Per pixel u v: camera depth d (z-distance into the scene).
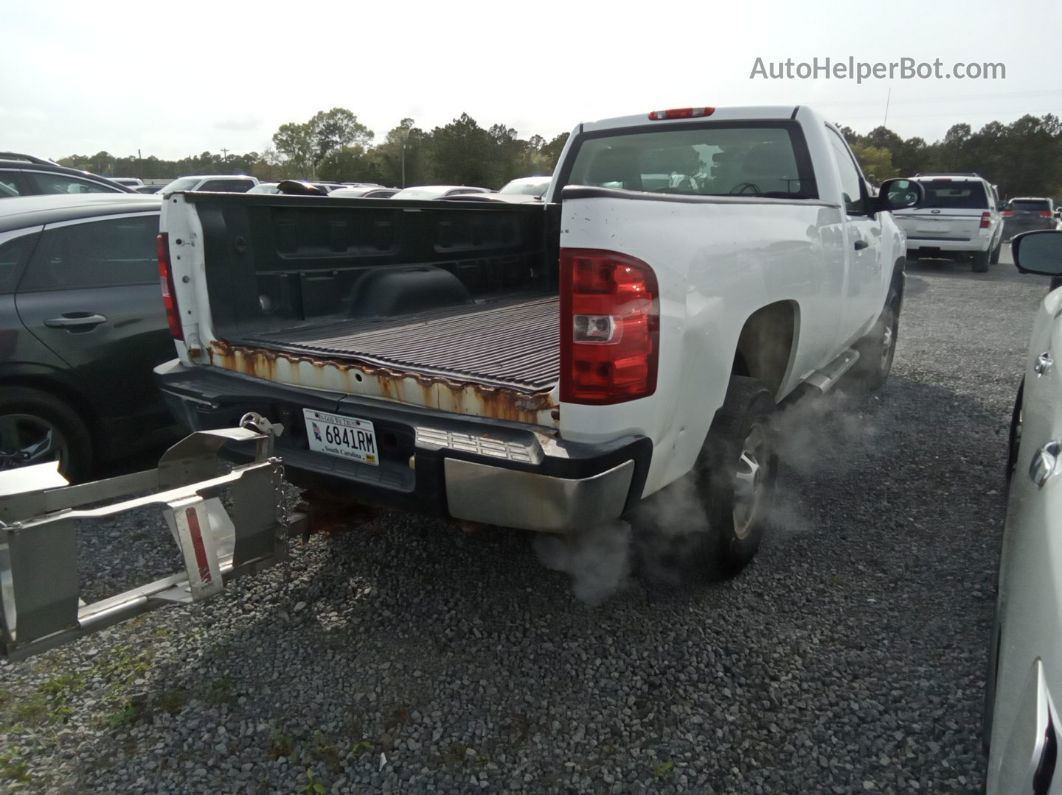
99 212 4.05
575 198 2.11
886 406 5.63
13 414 3.70
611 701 2.44
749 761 2.20
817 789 2.10
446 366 2.62
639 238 2.17
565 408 2.20
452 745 2.26
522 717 2.37
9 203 3.96
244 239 3.13
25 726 2.34
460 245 4.21
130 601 2.03
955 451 4.66
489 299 4.43
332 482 2.57
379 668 2.61
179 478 2.50
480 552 3.37
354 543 3.46
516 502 2.21
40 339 3.71
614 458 2.17
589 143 4.69
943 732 2.29
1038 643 1.31
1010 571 1.76
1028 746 1.20
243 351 2.92
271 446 2.40
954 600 2.99
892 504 3.89
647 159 4.52
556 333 3.31
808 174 4.03
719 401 2.68
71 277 3.89
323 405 2.63
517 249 4.61
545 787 2.11
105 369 3.93
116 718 2.37
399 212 3.79
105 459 4.07
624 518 2.80
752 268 2.81
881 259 5.09
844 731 2.30
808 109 4.04
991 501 3.92
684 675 2.56
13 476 2.09
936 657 2.64
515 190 15.47
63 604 1.89
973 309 10.67
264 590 3.10
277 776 2.15
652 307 2.19
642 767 2.18
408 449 2.49
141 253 4.17
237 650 2.72
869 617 2.88
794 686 2.50
